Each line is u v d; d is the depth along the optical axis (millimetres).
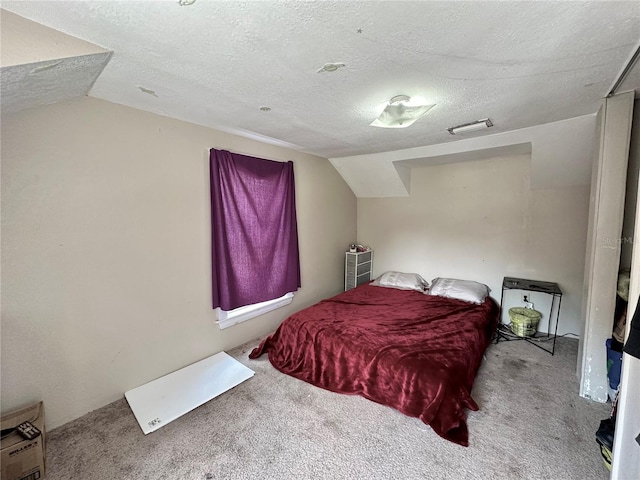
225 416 1938
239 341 2953
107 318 1996
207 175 2547
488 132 2631
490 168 3424
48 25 1084
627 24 1081
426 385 1910
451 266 3830
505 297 3434
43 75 1229
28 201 1625
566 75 1541
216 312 2721
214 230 2586
